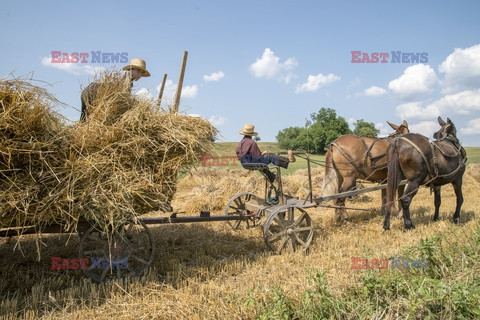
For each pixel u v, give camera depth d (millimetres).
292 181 13344
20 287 4375
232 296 3814
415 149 7051
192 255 5840
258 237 6887
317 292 3615
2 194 3582
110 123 4445
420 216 8922
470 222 7801
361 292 3736
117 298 4039
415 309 3303
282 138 79812
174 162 4551
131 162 4336
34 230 4059
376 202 11812
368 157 7832
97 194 3959
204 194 10273
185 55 5457
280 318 3211
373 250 5633
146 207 4469
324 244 6301
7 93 3713
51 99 4074
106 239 4500
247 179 12188
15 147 3688
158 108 4754
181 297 3980
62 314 3691
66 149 4078
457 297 3289
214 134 5195
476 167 18859
